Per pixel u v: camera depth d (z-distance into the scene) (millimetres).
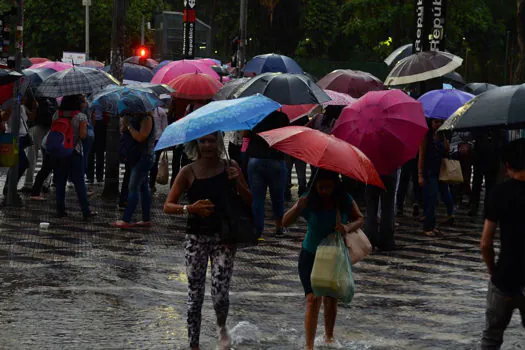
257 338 12102
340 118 18016
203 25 93688
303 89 19422
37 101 26703
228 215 11086
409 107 17703
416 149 17594
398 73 25531
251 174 19641
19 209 23969
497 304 9586
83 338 11820
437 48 31000
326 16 119750
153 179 28906
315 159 10484
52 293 14469
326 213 11219
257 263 17922
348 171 10445
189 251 11156
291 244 20281
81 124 22297
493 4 104312
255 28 127062
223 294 11320
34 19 96875
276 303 14398
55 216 23031
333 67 103000
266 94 19297
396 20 86500
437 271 17781
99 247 18969
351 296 11180
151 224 22203
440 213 27156
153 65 45094
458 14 85438
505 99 10898
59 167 22500
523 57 45094
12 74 21578
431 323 13328
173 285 15500
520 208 9320
